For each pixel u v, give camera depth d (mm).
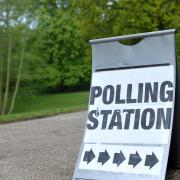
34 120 15188
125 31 10109
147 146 5441
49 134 11031
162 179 5195
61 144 9312
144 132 5516
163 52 5590
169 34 5520
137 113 5629
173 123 5648
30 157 8016
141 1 9664
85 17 10492
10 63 25969
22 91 28234
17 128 12656
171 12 9586
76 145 9109
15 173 6824
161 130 5426
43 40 31344
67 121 14219
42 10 33719
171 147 5812
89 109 5941
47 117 16266
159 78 5594
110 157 5629
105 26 10453
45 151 8547
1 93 26891
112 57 5891
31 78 27234
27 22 25594
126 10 9945
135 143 5527
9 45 25172
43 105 29391
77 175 5742
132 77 5758
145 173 5328
